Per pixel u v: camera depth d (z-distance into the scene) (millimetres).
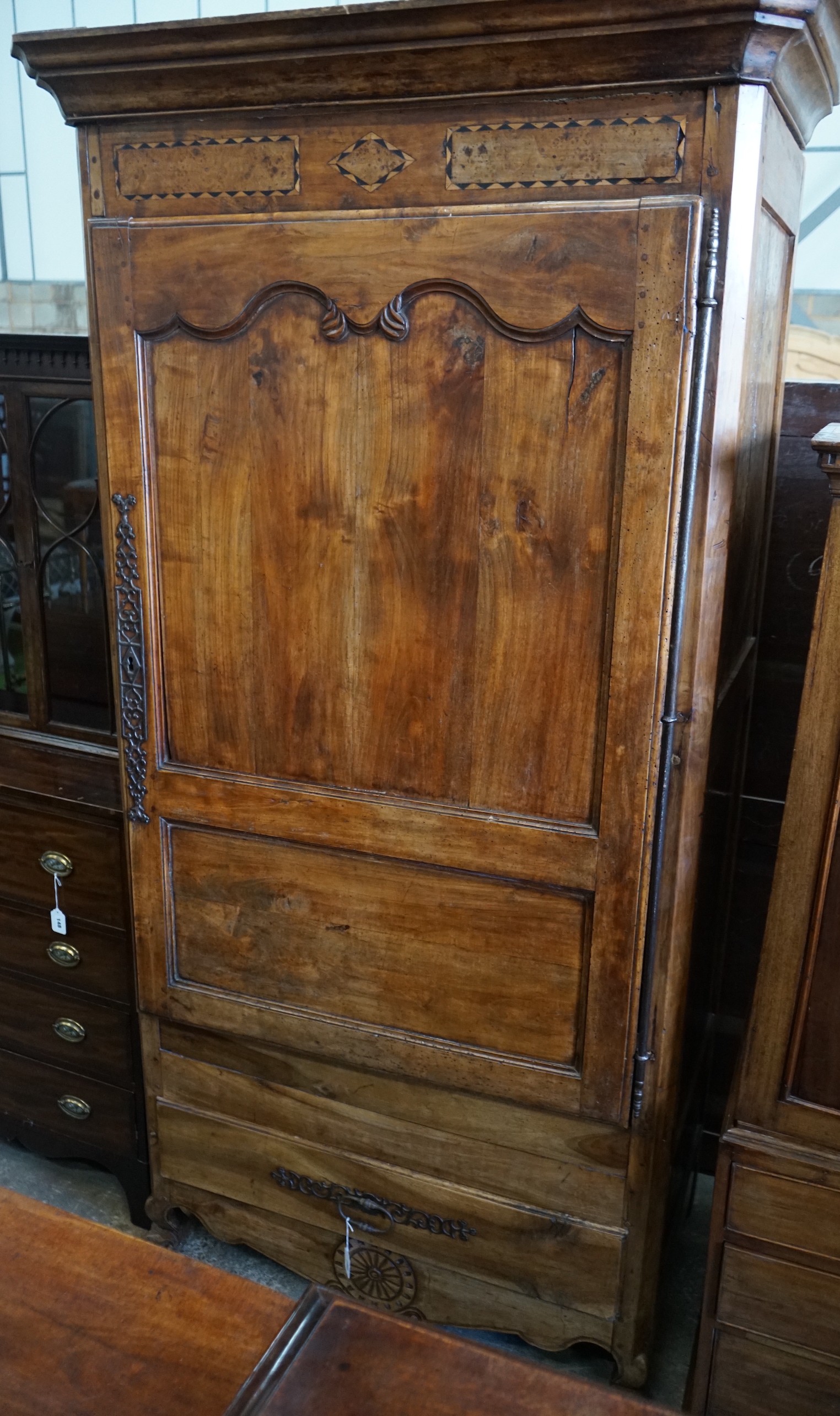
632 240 1247
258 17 1286
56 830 1944
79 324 2451
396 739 1553
